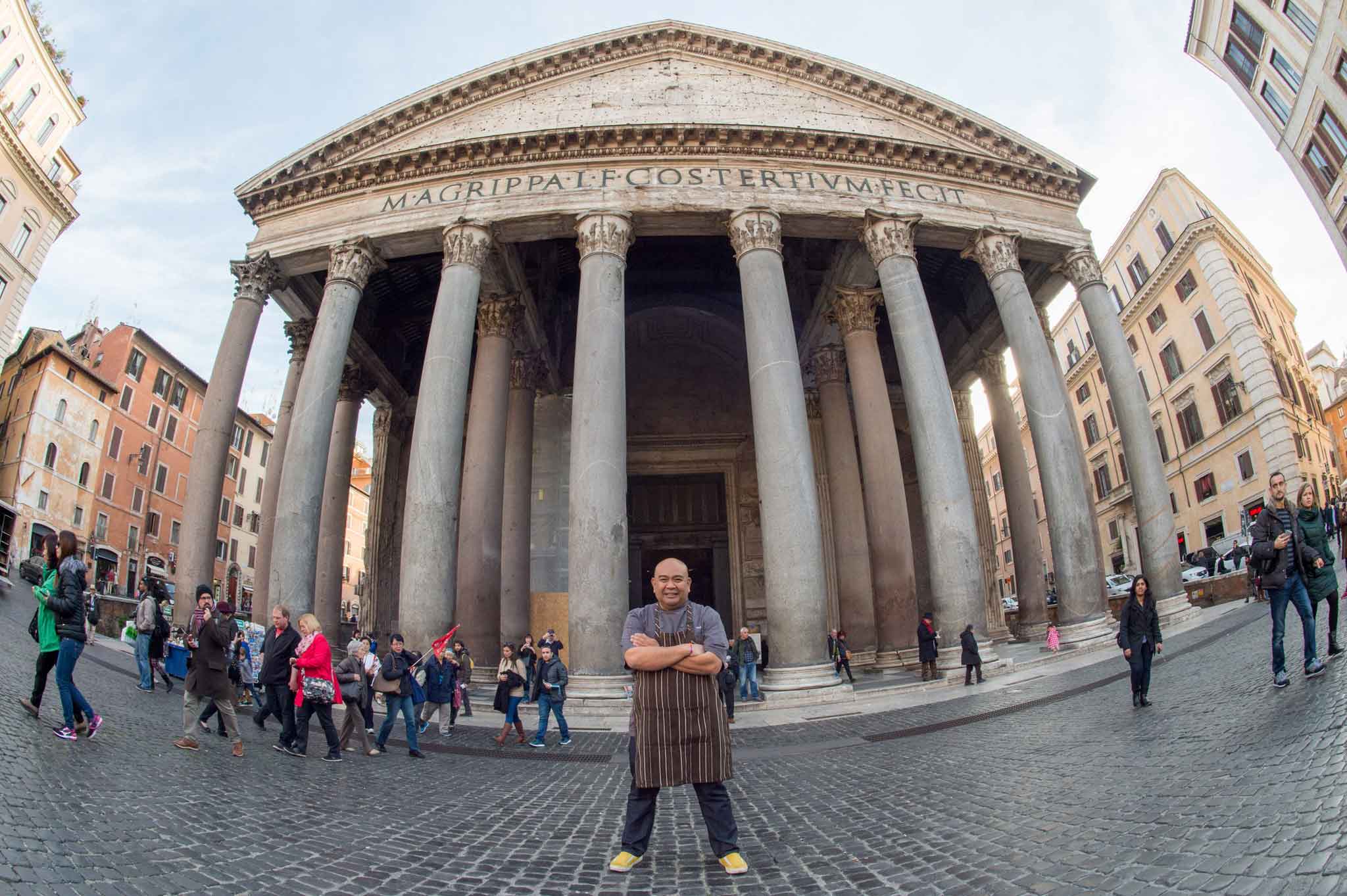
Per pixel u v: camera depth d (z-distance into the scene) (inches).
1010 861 156.6
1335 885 111.0
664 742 171.0
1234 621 605.3
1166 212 1542.8
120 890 147.0
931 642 611.5
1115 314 800.3
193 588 670.5
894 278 726.5
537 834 216.1
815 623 581.9
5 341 1414.9
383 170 779.4
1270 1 1147.9
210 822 207.6
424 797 269.1
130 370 1689.2
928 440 661.3
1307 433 1398.9
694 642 174.1
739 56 876.0
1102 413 1779.0
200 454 703.7
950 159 807.7
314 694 340.8
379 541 1112.8
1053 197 854.5
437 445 644.1
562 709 436.1
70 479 1502.2
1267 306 1519.4
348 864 179.6
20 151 1402.6
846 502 914.1
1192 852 141.1
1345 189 1143.0
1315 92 1119.6
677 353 1189.7
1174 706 314.8
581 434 625.3
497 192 754.2
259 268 773.9
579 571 586.9
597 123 819.4
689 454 1141.1
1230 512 1411.2
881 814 213.9
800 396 647.8
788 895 151.0
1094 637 645.9
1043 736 308.0
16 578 1242.0
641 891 159.3
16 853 156.9
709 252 1064.8
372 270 783.7
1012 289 765.3
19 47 1416.1
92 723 305.1
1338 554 877.2
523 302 885.8
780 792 264.8
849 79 852.0
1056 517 689.0
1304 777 172.1
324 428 684.1
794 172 770.8
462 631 735.7
